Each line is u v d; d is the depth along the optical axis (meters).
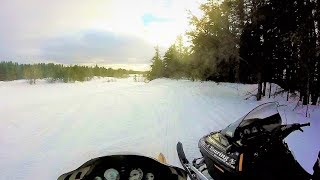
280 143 4.21
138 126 10.39
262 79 18.66
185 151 7.41
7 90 72.94
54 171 6.44
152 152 7.38
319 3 14.39
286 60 16.81
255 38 18.33
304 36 14.69
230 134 4.74
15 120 12.12
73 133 9.66
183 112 13.05
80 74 143.00
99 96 19.80
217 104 15.66
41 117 12.68
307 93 14.43
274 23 17.27
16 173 6.36
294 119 11.37
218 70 24.34
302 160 7.16
